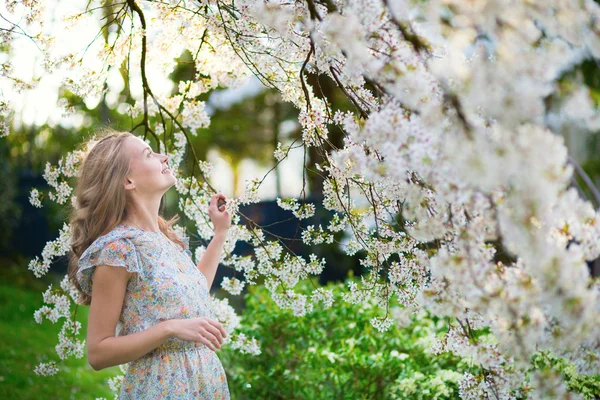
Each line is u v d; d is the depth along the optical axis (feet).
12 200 28.78
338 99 23.82
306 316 10.93
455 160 3.77
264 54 7.63
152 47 8.90
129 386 6.17
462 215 4.51
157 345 5.89
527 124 3.66
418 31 4.65
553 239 4.06
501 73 3.67
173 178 7.01
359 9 4.42
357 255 23.63
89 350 6.01
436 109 4.03
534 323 4.10
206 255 7.65
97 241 6.24
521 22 3.80
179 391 6.11
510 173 3.55
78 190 6.95
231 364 10.93
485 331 9.75
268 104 36.17
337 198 6.97
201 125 9.04
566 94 3.77
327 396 9.97
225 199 7.93
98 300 6.10
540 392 4.38
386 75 4.28
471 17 3.82
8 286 25.86
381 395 9.61
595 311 3.87
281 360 10.42
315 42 5.29
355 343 10.23
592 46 3.96
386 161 4.39
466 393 5.82
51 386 13.85
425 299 4.60
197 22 8.32
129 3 8.08
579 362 4.64
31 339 17.97
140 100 9.12
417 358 9.79
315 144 6.92
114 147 6.81
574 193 3.86
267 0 5.86
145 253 6.33
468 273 4.19
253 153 38.42
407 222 6.49
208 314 6.72
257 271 8.04
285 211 26.78
